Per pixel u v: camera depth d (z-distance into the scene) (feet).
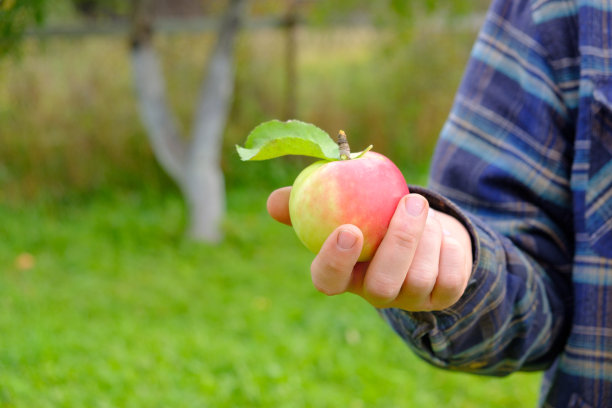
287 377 11.22
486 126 4.23
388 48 20.11
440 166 4.35
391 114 26.30
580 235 4.01
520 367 4.24
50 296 14.62
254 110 24.79
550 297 4.03
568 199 4.16
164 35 23.38
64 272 16.47
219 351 12.10
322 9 19.92
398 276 2.77
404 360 12.73
